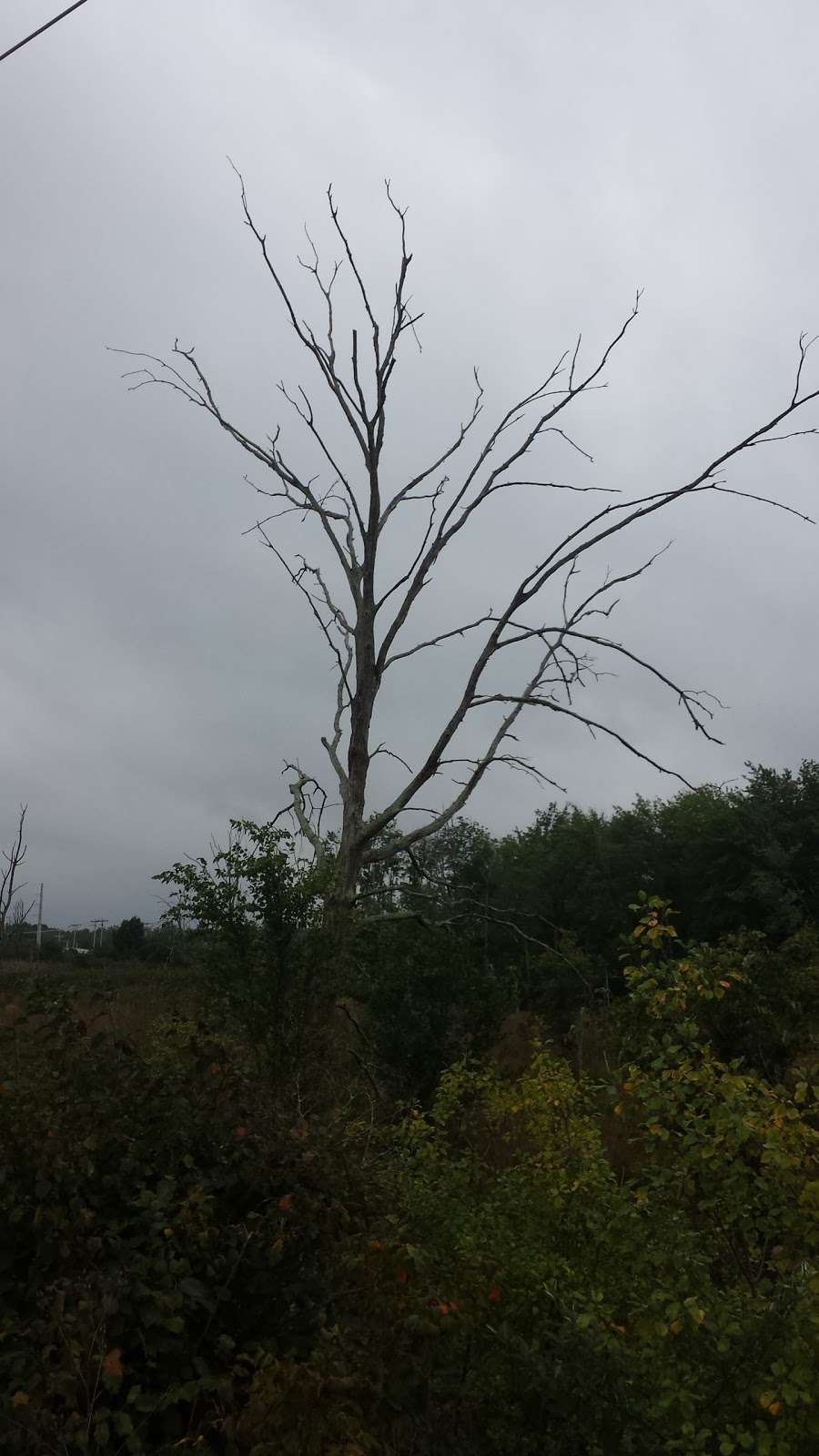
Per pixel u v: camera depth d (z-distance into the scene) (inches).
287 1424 135.0
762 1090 172.1
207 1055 193.3
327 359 474.6
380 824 437.7
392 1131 272.4
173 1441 142.8
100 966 966.4
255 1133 179.3
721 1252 186.9
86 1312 140.9
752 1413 145.9
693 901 1159.6
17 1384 135.0
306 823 510.9
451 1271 183.5
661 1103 169.6
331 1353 147.8
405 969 541.6
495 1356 166.2
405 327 465.1
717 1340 150.8
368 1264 169.0
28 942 906.7
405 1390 152.0
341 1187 176.2
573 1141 235.9
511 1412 159.0
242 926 385.1
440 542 465.7
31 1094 167.6
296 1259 167.8
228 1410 147.3
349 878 443.2
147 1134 173.3
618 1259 191.5
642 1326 155.5
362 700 465.4
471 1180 230.7
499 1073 324.2
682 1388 149.6
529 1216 211.6
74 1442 129.7
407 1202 201.6
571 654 482.0
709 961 239.9
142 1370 148.5
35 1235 155.1
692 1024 180.9
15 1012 200.8
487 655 444.1
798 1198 159.6
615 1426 150.2
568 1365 156.1
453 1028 533.3
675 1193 177.0
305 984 378.6
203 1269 158.6
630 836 1219.9
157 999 504.1
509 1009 578.9
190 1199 158.4
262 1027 370.9
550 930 1235.2
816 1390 141.9
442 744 442.0
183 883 388.2
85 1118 169.0
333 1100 351.3
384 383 463.5
